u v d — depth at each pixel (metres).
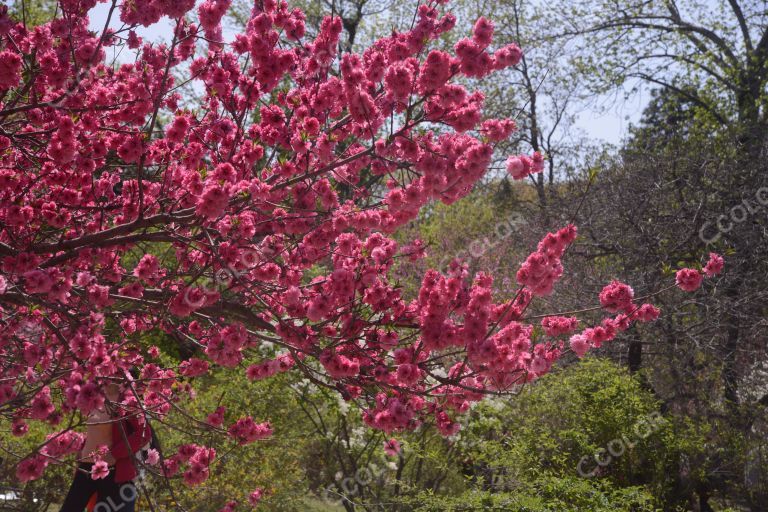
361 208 3.71
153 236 3.48
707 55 14.98
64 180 3.73
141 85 3.70
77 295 3.42
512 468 6.85
